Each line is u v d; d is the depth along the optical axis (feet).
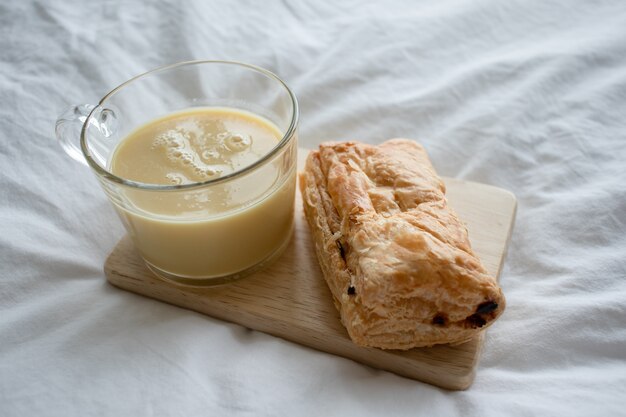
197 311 1.09
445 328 0.94
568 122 1.38
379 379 0.98
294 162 1.06
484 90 1.48
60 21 1.60
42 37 1.57
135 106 1.15
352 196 1.00
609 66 1.49
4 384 0.98
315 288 1.07
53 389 0.97
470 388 0.98
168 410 0.94
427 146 1.40
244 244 1.04
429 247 0.91
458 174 1.37
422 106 1.46
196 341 1.02
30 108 1.41
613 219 1.18
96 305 1.10
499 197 1.20
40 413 0.95
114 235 1.23
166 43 1.57
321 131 1.46
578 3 1.63
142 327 1.05
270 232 1.06
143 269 1.11
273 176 1.01
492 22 1.62
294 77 1.56
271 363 0.99
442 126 1.44
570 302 1.06
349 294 0.95
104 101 1.08
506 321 1.07
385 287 0.89
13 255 1.15
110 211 1.26
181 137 1.09
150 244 1.03
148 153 1.07
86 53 1.53
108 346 1.02
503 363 1.02
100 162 1.03
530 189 1.29
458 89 1.47
